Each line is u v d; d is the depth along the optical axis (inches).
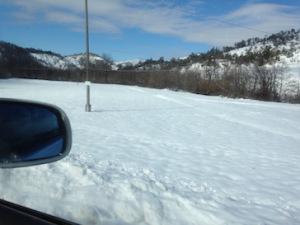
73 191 211.5
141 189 224.1
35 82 2760.8
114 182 231.9
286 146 474.6
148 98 1270.9
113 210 189.3
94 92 1515.7
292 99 1536.7
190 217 191.0
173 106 989.8
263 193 250.8
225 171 307.7
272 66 1782.7
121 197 206.4
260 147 451.5
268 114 900.0
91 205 191.9
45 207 184.2
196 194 228.1
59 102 960.3
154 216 187.2
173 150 388.5
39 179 226.1
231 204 217.5
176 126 603.5
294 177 305.6
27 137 97.9
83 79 3393.2
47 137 100.9
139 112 789.2
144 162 314.2
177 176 273.3
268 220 197.8
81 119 616.1
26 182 219.3
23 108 103.7
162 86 2167.8
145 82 2431.1
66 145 103.0
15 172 233.3
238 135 545.6
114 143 403.2
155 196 212.8
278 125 698.2
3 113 100.2
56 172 243.0
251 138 524.1
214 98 1489.9
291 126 695.1
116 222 175.8
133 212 189.0
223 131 578.9
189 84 1920.5
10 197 193.0
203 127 611.2
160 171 283.7
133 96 1344.7
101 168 268.1
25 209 79.7
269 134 578.2
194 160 343.6
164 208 197.3
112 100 1110.4
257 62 1953.7
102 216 179.6
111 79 3115.2
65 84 2507.4
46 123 104.7
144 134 493.7
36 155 95.0
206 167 317.4
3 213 69.1
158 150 381.1
